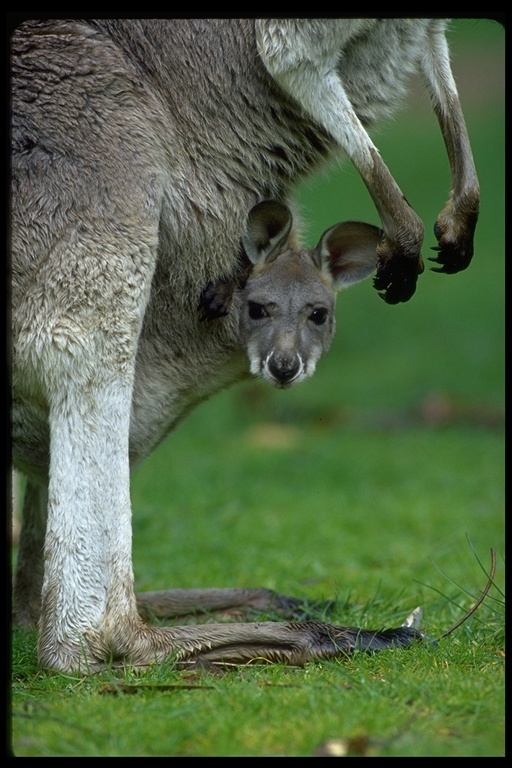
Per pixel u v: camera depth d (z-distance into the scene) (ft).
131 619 28.35
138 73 31.73
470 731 23.03
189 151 32.14
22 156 29.86
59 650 27.89
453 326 107.14
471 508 57.36
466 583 39.78
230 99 32.19
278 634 28.96
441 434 80.59
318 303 33.53
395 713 23.49
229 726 22.77
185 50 31.91
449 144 33.99
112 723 23.16
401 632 29.81
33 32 31.19
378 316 111.14
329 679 26.25
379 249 32.99
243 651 28.66
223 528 51.31
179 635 28.73
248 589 35.78
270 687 25.63
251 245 33.19
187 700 24.84
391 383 92.79
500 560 44.88
